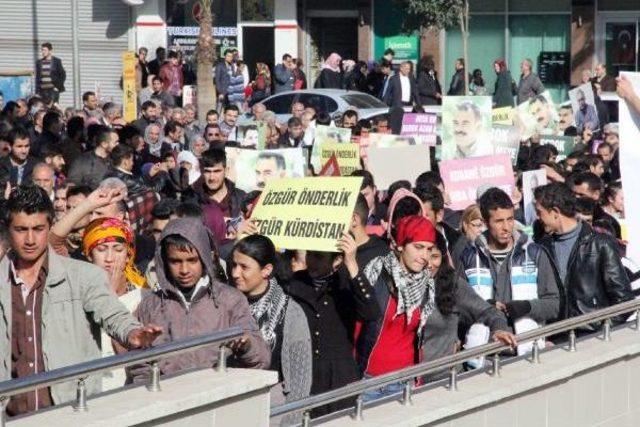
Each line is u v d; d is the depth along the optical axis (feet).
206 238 27.89
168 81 145.18
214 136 87.35
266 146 93.91
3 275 25.34
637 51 151.94
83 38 165.58
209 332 26.55
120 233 32.50
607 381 33.17
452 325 32.99
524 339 30.22
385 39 159.53
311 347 30.86
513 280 35.58
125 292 32.81
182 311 27.84
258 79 143.54
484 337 33.55
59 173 64.03
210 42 139.74
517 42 156.15
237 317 27.86
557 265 36.22
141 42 163.32
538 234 42.75
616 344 33.42
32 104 100.17
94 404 21.97
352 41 161.58
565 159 73.51
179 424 22.41
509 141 75.15
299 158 59.00
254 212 33.19
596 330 35.37
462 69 145.89
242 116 111.14
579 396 32.17
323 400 25.52
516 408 30.04
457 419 28.27
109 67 165.58
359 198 36.11
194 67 155.63
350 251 31.58
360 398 26.78
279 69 147.02
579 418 32.22
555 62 154.71
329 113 122.93
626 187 36.68
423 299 32.19
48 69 142.61
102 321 25.50
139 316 28.12
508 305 34.71
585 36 153.07
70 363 25.40
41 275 25.40
